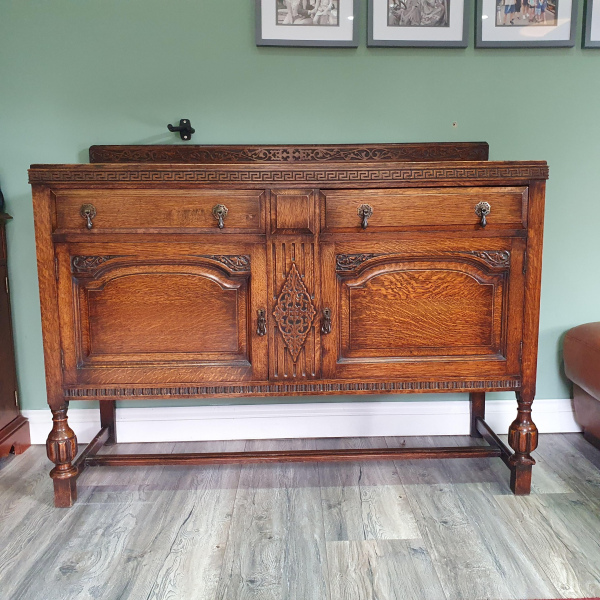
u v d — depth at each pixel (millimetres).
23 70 1948
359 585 1271
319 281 1564
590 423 2027
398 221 1546
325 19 1952
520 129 2043
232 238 1540
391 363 1609
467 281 1586
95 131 1992
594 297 2129
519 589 1252
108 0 1930
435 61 2002
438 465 1913
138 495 1709
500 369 1624
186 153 1969
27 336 2074
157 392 1606
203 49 1969
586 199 2076
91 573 1321
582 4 1985
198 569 1335
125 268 1554
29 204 2012
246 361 1606
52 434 1607
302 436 2154
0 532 1498
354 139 2035
